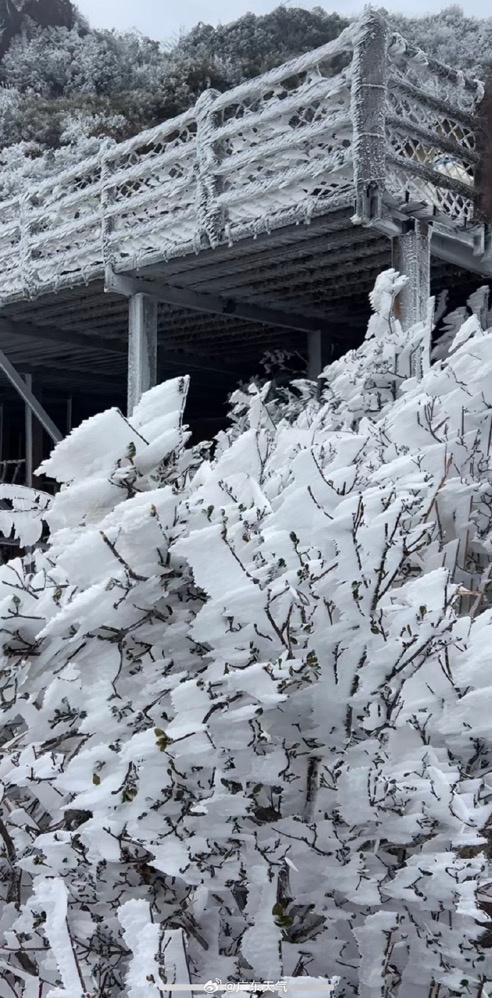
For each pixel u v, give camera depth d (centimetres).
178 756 127
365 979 135
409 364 334
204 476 163
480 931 136
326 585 138
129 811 125
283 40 2939
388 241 488
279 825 142
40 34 3134
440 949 139
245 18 2977
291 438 209
